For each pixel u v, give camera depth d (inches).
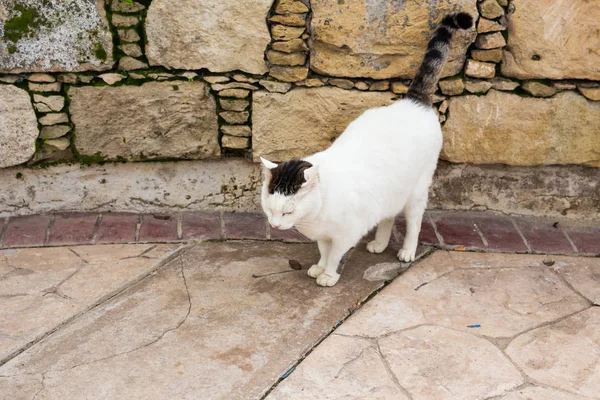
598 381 107.7
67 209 152.9
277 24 136.8
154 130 146.3
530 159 153.2
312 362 109.2
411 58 141.3
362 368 108.2
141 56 138.8
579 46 139.9
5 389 101.3
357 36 138.0
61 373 105.3
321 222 118.3
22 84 137.5
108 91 140.3
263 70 141.7
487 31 139.6
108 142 146.3
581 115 147.5
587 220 160.1
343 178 118.0
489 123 148.9
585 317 124.0
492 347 114.7
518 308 126.3
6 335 113.3
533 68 142.7
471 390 104.5
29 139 142.7
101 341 113.1
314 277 133.6
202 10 134.0
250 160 153.6
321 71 142.6
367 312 123.0
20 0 128.6
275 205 109.1
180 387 103.3
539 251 146.4
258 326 118.4
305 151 152.4
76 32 133.5
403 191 128.7
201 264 136.8
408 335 116.9
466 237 150.3
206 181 155.3
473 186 159.0
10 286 126.5
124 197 153.8
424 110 132.0
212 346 112.8
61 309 120.8
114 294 126.0
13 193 148.9
